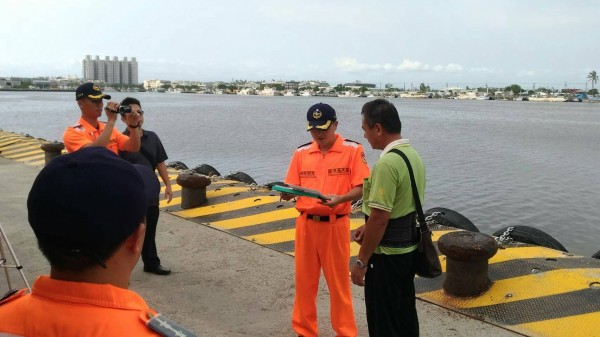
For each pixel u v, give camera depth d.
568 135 39.03
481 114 83.44
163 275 5.83
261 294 5.31
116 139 5.18
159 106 89.25
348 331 4.23
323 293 5.36
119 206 1.25
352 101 162.12
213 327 4.59
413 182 3.38
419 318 4.63
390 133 3.44
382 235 3.34
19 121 44.38
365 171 4.08
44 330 1.20
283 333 4.50
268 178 17.45
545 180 17.58
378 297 3.49
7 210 8.70
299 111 73.81
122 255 1.32
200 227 7.73
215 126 42.00
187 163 20.73
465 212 13.06
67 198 1.19
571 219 12.45
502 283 5.08
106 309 1.23
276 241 6.94
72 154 1.30
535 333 4.23
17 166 13.26
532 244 6.27
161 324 1.26
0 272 5.84
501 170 19.81
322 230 4.15
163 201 9.23
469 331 4.36
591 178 18.06
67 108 72.88
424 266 3.46
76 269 1.26
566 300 4.64
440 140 33.16
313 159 4.26
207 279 5.72
